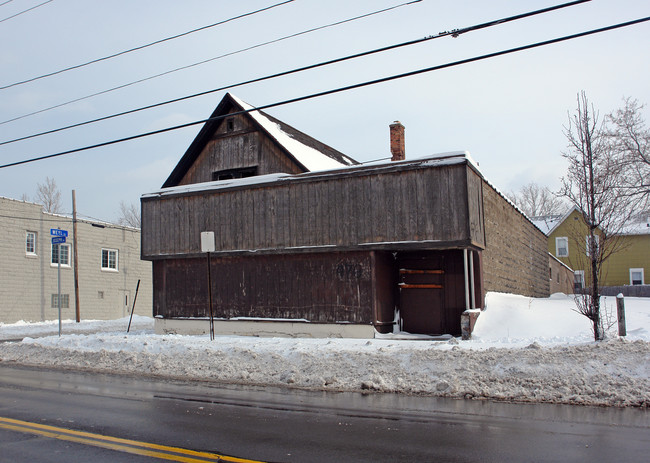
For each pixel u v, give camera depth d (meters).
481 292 17.73
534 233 30.08
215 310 20.20
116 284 39.53
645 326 14.92
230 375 12.56
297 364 12.46
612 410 8.59
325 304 18.08
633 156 32.56
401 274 18.80
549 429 7.44
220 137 23.44
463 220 16.14
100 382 12.08
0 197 32.00
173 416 8.47
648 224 49.53
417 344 13.91
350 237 17.69
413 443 6.80
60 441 7.04
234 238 19.94
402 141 24.48
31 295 33.41
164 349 15.12
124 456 6.35
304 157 21.53
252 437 7.15
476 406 9.08
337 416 8.39
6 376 13.21
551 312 17.36
